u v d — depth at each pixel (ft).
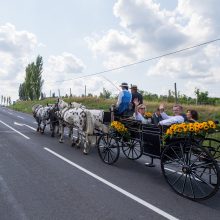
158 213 18.31
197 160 21.47
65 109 41.16
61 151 36.45
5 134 50.80
